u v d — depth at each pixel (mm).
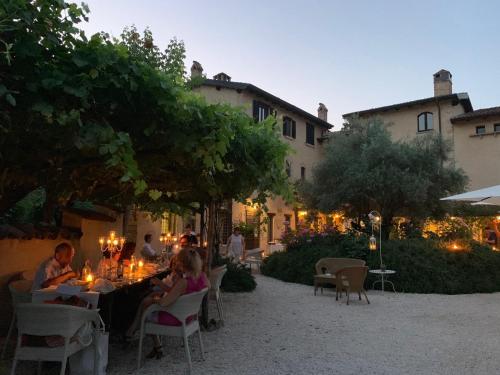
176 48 12781
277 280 14648
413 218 18125
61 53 3979
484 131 23531
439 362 5605
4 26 3428
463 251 13047
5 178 5258
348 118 20984
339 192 18625
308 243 15344
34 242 7559
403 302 10523
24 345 4230
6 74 3646
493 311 9391
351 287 10219
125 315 7152
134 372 5070
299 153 26703
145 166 5641
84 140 3914
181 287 5129
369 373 5164
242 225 20875
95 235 10812
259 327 7566
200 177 6203
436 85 26188
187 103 4520
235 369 5242
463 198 9109
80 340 4383
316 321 8180
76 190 6680
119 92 4254
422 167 17938
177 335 5094
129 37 12227
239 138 5738
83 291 5285
